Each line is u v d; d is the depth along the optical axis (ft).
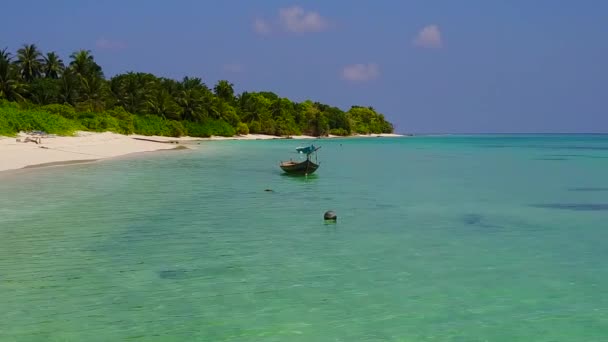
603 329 33.73
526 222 70.23
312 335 32.68
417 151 281.13
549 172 147.64
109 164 148.87
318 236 60.18
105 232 60.13
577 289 41.37
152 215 71.10
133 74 387.34
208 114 434.71
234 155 210.59
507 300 38.91
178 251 52.37
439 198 92.58
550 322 34.83
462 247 55.31
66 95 310.45
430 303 38.22
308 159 129.90
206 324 34.30
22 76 318.04
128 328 33.60
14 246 53.21
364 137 655.35
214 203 83.10
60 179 107.45
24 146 167.22
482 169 157.69
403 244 56.54
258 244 55.77
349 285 42.16
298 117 554.87
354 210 78.74
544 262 49.42
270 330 33.40
